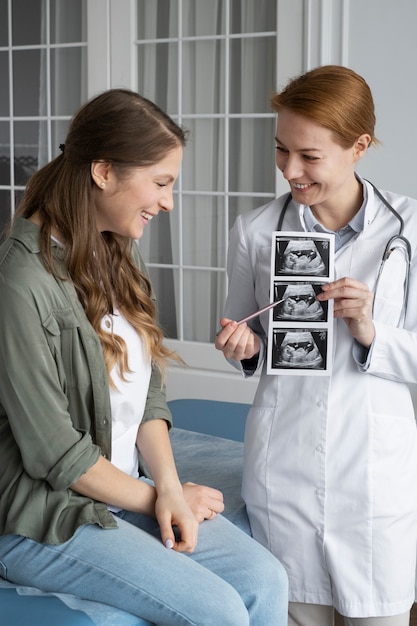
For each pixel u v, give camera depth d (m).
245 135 3.56
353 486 1.85
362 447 1.85
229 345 1.86
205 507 1.83
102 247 1.77
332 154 1.76
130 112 1.68
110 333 1.76
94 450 1.69
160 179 1.71
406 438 1.89
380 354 1.82
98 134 1.68
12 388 1.64
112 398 1.79
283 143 1.79
